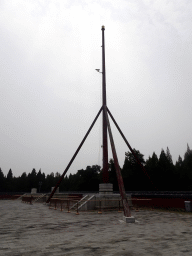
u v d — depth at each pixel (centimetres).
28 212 1658
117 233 798
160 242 653
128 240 681
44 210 1836
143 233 796
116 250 564
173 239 693
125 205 1227
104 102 2853
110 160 6000
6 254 528
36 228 919
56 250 566
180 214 1486
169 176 4988
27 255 520
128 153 5909
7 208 2061
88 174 6812
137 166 5522
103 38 3170
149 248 584
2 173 9475
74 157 2747
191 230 859
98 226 970
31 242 657
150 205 2042
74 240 682
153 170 5109
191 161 6825
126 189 5166
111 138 2130
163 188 4950
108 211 1705
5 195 4247
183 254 527
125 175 5231
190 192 2270
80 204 1928
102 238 711
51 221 1145
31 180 9425
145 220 1175
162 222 1095
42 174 10188
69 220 1184
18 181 9650
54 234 782
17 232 823
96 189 6391
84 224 1034
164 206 1884
